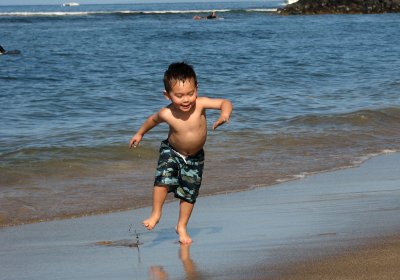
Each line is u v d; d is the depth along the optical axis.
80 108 19.88
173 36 60.28
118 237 7.39
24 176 11.12
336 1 106.81
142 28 75.88
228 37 58.03
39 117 18.17
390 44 46.41
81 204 9.33
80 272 5.90
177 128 7.03
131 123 16.89
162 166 7.11
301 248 6.24
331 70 30.92
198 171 7.15
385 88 23.47
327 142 14.07
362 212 7.96
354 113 16.94
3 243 7.23
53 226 8.11
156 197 7.09
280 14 109.38
